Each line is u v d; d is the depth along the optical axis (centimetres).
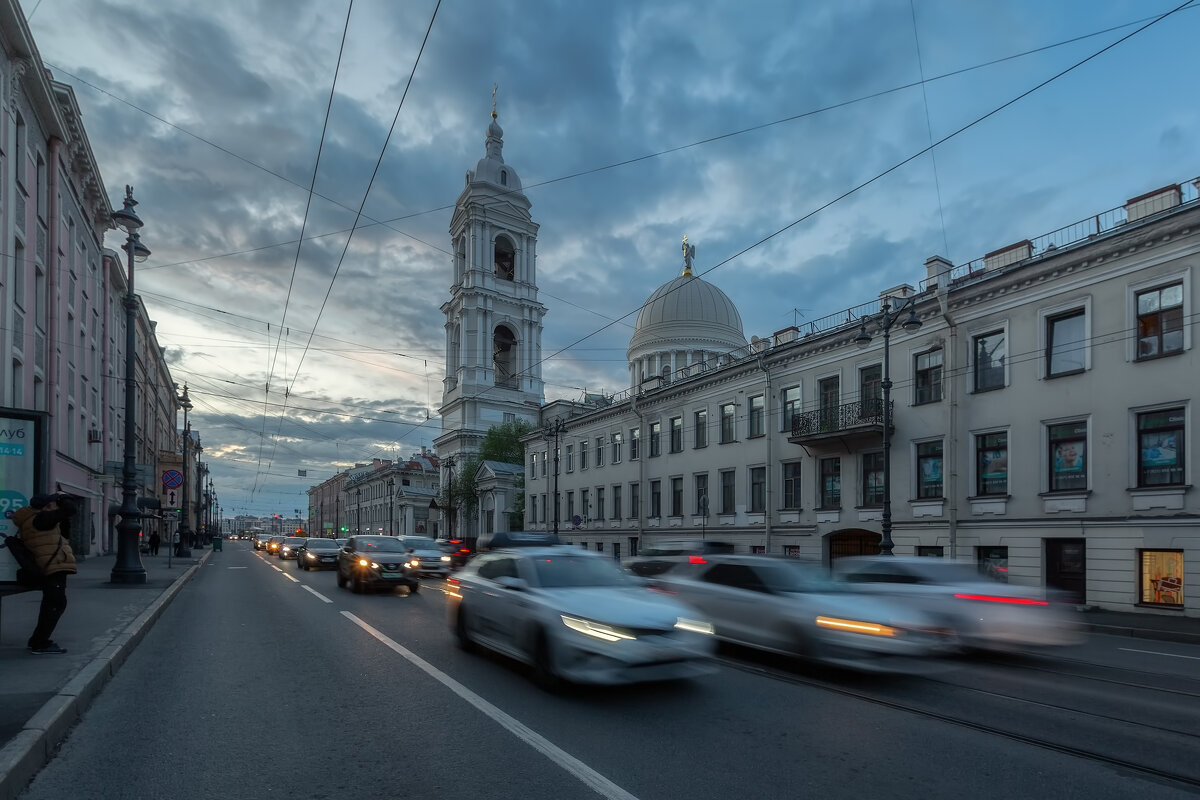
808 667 911
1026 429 2005
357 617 1315
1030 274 2005
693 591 1050
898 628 834
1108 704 768
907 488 2317
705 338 5731
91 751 552
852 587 1104
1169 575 1700
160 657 921
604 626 705
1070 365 1934
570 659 712
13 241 1953
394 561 1802
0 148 1867
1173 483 1709
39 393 2352
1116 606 1777
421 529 8706
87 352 3062
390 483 9569
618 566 912
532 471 4888
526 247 7931
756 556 1025
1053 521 1920
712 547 1688
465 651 965
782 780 502
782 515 2788
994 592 1087
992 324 2109
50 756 536
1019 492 2008
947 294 2209
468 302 7525
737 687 789
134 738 585
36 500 838
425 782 491
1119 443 1800
